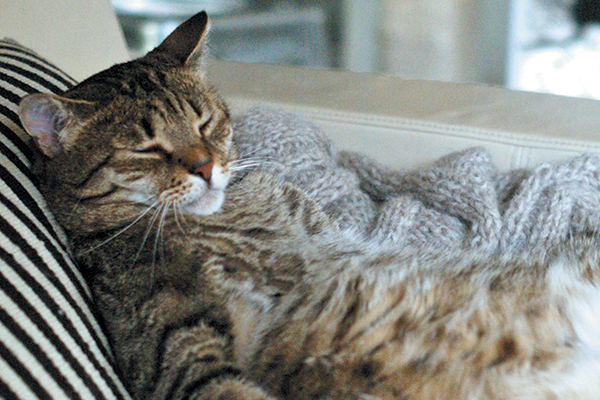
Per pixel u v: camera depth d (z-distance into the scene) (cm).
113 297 104
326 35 364
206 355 99
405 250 118
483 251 118
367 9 345
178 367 98
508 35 328
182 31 131
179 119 113
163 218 110
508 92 175
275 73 193
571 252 113
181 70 120
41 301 85
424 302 106
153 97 110
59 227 104
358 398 97
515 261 113
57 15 154
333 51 365
